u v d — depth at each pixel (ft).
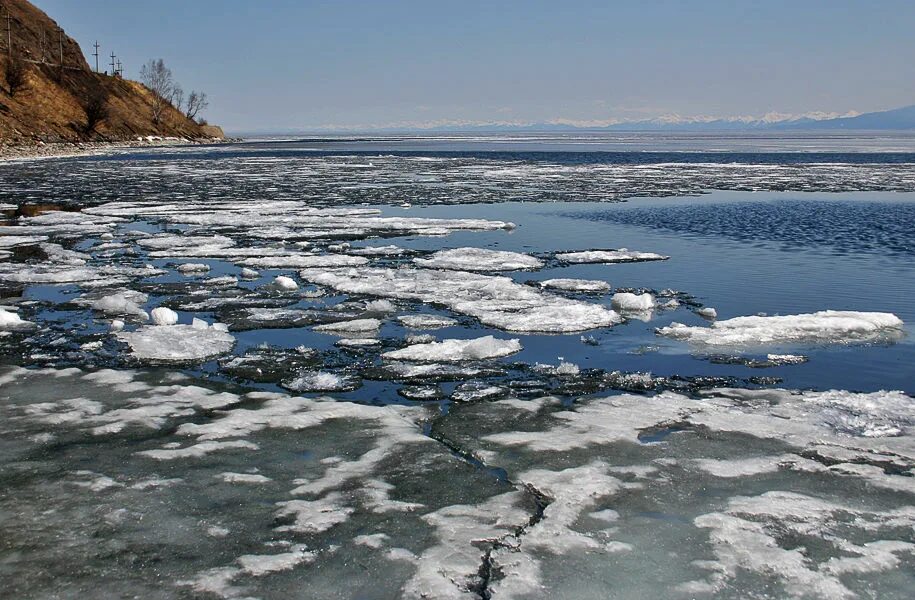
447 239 54.60
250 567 13.24
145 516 14.97
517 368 24.86
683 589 12.71
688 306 34.12
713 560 13.55
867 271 42.04
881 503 15.58
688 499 15.75
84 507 15.30
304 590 12.62
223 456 17.74
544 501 15.67
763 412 20.75
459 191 92.63
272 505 15.44
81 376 23.48
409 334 29.09
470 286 36.94
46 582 12.82
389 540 14.12
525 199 83.25
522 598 12.43
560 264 44.50
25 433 18.98
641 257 45.88
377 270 41.14
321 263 43.60
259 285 38.04
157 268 42.32
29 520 14.79
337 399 22.06
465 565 13.30
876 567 13.33
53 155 180.55
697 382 23.54
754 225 61.52
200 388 22.53
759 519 14.93
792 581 12.94
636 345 27.68
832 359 25.99
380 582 12.84
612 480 16.56
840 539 14.20
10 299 34.32
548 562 13.44
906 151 258.98
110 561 13.41
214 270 42.29
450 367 24.91
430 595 12.47
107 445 18.31
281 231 56.90
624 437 18.93
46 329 29.14
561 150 281.95
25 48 307.99
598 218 66.74
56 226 57.77
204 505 15.42
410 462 17.48
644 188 96.78
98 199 80.53
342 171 133.49
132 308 32.01
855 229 58.70
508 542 14.11
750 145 358.84
